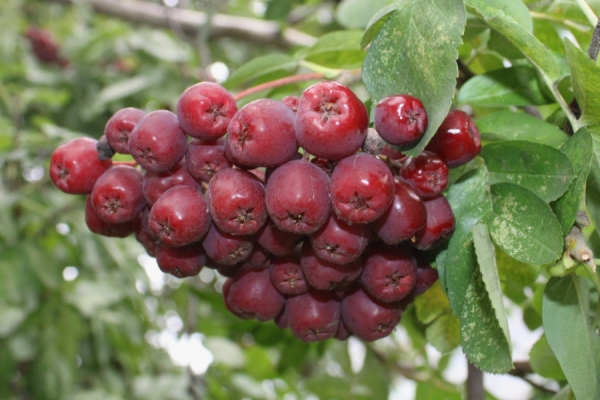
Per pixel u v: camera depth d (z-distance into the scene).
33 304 0.39
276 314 0.21
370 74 0.19
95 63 0.53
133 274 0.43
